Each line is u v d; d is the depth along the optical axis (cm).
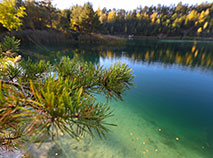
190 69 1719
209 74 1489
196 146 462
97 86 95
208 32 9294
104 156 400
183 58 2456
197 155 428
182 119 619
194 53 3020
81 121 54
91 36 4375
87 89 92
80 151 401
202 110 715
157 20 10062
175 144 468
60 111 51
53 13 3653
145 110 678
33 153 332
